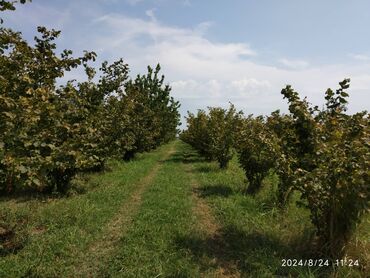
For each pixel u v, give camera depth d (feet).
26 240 17.16
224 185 32.76
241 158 30.12
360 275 13.41
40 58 20.75
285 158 17.65
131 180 35.91
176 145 126.21
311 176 14.84
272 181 28.19
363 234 16.72
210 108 57.52
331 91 17.78
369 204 13.57
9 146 15.15
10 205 24.50
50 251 16.15
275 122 19.72
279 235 18.19
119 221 21.68
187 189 31.58
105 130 38.91
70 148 23.04
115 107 44.01
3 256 15.60
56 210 22.86
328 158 15.01
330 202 14.71
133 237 18.31
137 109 58.95
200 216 22.94
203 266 15.10
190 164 53.67
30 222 20.36
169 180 36.58
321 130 16.52
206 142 57.67
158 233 18.79
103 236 18.80
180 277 14.03
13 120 14.93
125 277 14.03
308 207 16.05
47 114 18.35
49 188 28.55
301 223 19.03
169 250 16.63
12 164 14.53
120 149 46.96
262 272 14.28
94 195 27.99
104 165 41.98
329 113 17.79
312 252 15.97
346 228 14.69
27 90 17.90
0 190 27.12
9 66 17.17
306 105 17.80
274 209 21.94
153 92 82.43
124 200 26.89
